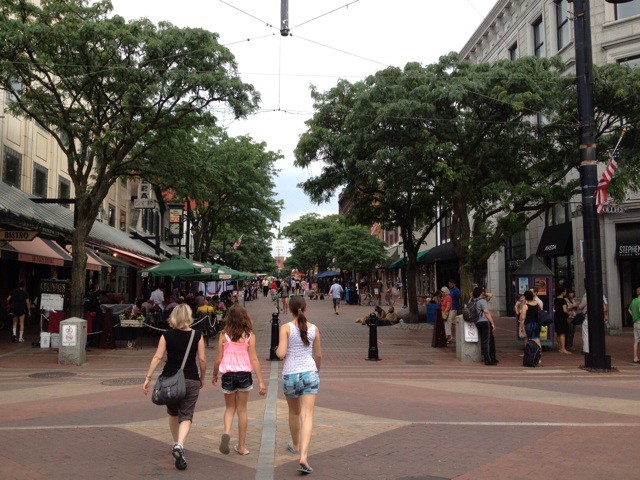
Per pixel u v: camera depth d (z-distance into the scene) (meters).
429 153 15.36
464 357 14.19
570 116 15.64
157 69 15.27
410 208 23.20
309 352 5.84
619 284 20.16
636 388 10.46
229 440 6.14
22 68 15.19
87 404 8.85
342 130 20.34
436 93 15.05
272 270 106.06
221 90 15.39
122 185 33.56
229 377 6.04
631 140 15.35
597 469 5.61
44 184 22.77
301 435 5.61
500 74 15.43
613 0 9.60
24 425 7.41
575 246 21.48
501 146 16.31
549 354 15.52
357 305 41.69
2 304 20.64
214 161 26.47
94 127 16.94
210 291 34.91
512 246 28.39
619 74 15.09
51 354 15.06
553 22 23.25
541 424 7.43
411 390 10.04
